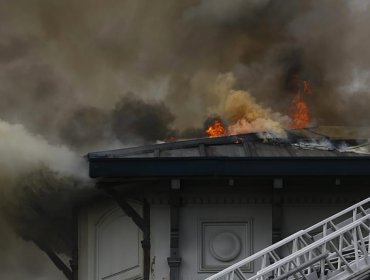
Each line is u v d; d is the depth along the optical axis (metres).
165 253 19.67
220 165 18.61
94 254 20.12
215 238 19.69
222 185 19.59
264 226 19.72
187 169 18.61
